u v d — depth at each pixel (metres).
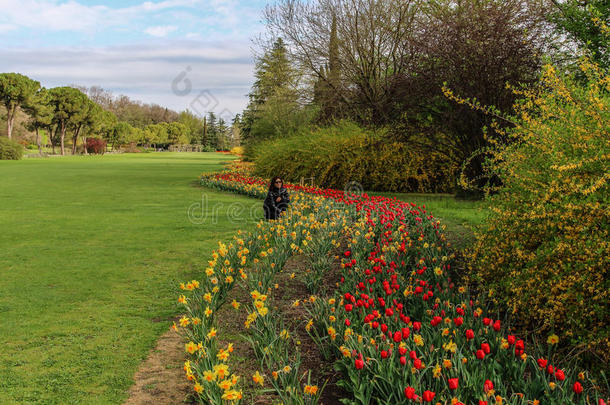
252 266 6.44
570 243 3.84
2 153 49.94
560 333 3.81
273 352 3.48
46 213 12.07
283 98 27.59
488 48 12.55
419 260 5.78
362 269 5.44
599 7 13.87
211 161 50.09
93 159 55.25
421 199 14.48
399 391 2.70
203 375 2.95
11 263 6.91
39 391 3.22
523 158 4.87
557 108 4.65
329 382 3.36
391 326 3.68
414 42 14.55
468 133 13.80
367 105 21.77
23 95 61.59
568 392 2.90
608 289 3.40
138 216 11.63
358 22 23.25
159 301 5.23
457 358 2.92
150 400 3.12
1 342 4.07
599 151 3.69
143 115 129.12
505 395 2.69
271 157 22.05
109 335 4.24
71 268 6.65
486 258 4.80
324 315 4.06
